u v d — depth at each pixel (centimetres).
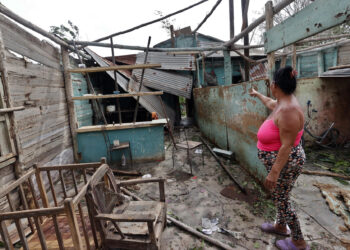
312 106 523
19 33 315
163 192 243
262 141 201
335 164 427
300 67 981
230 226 259
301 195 319
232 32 590
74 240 162
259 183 353
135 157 494
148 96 790
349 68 476
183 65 858
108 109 714
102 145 481
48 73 399
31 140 329
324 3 184
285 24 243
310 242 225
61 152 429
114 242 194
